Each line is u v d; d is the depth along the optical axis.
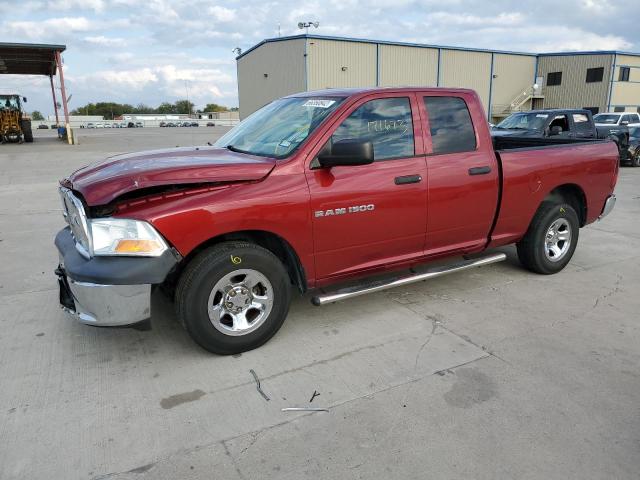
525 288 4.88
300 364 3.43
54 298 4.61
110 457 2.51
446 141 4.21
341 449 2.57
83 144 28.22
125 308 3.12
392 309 4.35
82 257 3.28
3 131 28.67
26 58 30.45
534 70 43.75
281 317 3.66
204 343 3.40
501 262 5.73
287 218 3.46
